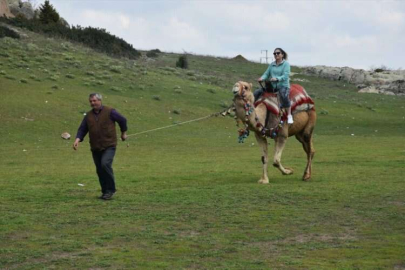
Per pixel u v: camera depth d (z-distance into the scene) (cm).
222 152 2573
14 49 5169
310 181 1527
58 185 1511
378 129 4019
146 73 5312
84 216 1074
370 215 1068
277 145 1523
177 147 2822
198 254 834
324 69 7750
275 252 843
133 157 2366
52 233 953
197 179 1625
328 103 5191
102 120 1252
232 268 768
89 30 6731
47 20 6988
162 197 1266
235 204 1177
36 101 3766
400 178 1554
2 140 2909
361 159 2119
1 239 915
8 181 1595
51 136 3112
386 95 6456
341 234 941
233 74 7112
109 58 5731
